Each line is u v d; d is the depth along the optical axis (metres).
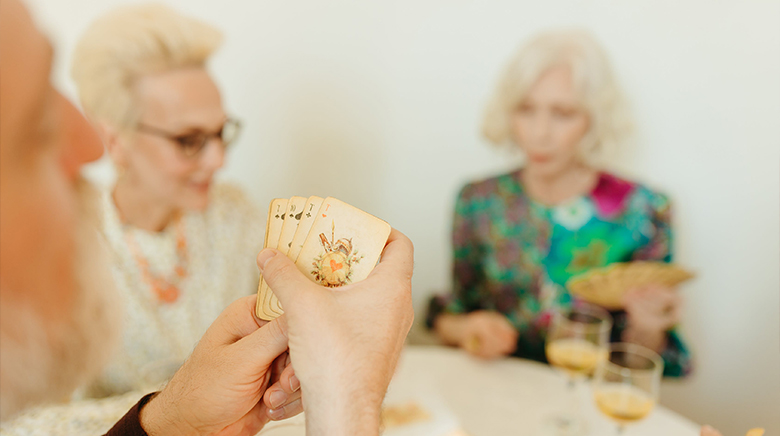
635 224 1.33
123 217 1.15
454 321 1.34
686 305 1.36
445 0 1.45
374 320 0.48
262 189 1.52
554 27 1.39
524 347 1.42
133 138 1.12
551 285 1.39
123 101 1.10
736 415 1.34
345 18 1.46
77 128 0.72
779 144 1.23
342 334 0.47
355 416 0.45
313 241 0.58
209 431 0.60
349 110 1.51
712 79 1.27
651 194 1.32
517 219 1.40
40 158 0.49
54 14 1.31
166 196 1.15
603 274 1.13
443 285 1.59
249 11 1.42
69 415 0.91
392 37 1.49
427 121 1.52
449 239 1.56
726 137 1.28
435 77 1.50
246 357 0.55
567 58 1.30
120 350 1.12
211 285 1.23
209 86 1.14
